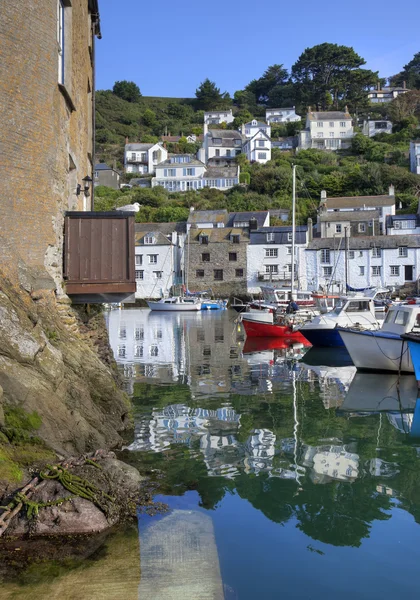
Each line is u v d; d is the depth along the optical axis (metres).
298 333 31.30
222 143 113.44
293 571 5.89
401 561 6.17
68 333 10.84
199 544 6.34
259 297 61.56
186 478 8.59
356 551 6.38
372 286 60.84
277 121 136.50
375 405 14.73
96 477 7.23
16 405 7.78
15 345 8.31
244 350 26.50
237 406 14.23
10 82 9.81
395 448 10.70
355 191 87.00
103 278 11.64
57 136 11.23
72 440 8.30
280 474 8.95
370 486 8.50
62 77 12.27
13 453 7.44
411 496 8.10
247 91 158.88
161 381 17.78
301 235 64.69
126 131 131.62
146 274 68.19
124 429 11.41
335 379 18.62
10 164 9.73
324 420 12.96
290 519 7.21
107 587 5.30
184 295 65.12
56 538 6.26
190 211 74.94
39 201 10.40
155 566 5.73
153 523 6.80
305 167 98.94
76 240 11.66
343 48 136.38
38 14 10.50
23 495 6.58
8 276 9.14
